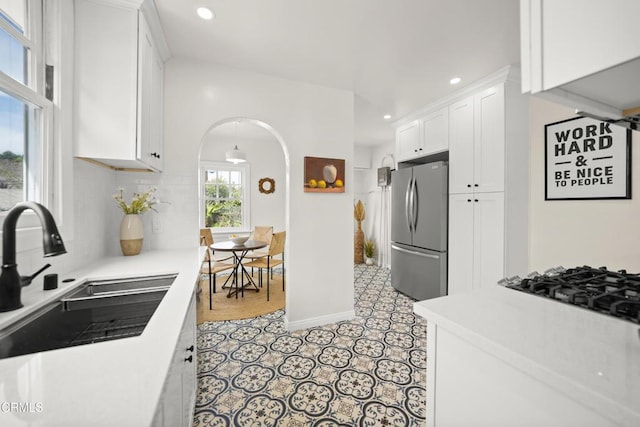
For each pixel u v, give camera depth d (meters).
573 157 1.56
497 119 2.47
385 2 1.59
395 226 3.75
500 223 2.46
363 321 2.82
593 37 0.47
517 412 0.64
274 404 1.64
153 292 1.25
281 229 5.52
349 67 2.33
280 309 3.16
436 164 3.06
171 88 2.12
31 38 1.19
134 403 0.48
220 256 5.05
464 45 2.02
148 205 1.92
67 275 1.33
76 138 1.41
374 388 1.79
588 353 0.61
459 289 2.84
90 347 0.68
